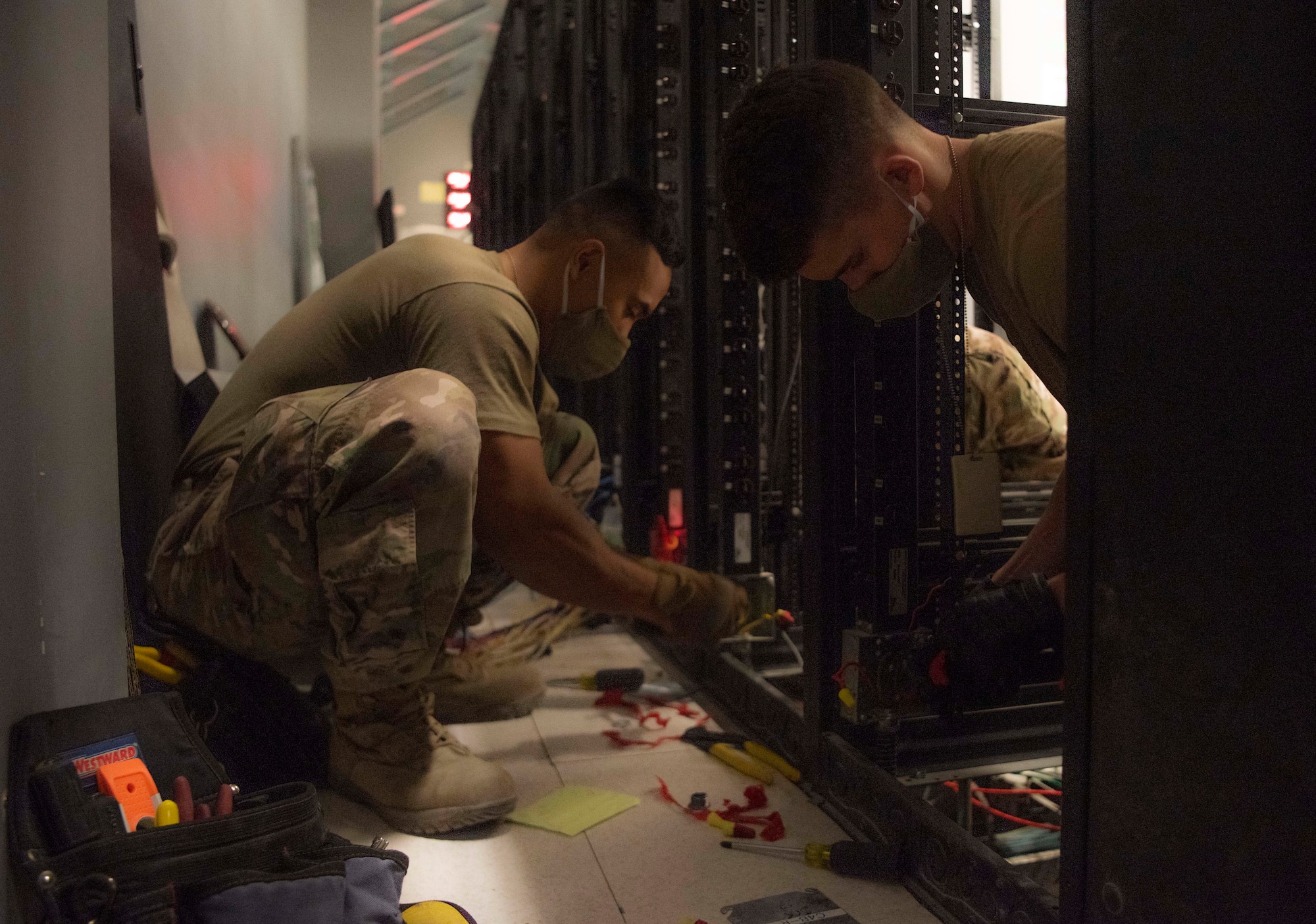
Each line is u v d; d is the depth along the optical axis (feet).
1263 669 2.07
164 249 7.07
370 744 5.02
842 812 4.90
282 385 5.43
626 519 10.47
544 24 16.89
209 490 5.19
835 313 5.01
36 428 3.16
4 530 2.83
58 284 3.43
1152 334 2.35
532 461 5.15
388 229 19.66
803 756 5.48
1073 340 2.64
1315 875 1.96
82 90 3.77
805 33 5.12
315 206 21.13
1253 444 2.07
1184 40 2.20
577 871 4.35
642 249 5.84
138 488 5.27
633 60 9.99
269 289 14.20
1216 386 2.16
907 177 3.45
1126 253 2.43
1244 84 2.04
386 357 5.48
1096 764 2.64
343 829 4.88
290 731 5.53
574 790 5.33
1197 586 2.25
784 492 7.76
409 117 40.70
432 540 4.66
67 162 3.57
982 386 6.59
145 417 5.46
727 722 6.79
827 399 5.07
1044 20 6.14
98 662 3.83
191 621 5.32
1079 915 2.72
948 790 4.95
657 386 9.59
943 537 5.00
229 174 10.66
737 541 7.56
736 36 7.71
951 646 3.47
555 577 5.27
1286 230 1.96
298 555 4.73
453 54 35.32
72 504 3.54
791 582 8.02
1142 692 2.45
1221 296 2.13
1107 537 2.56
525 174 19.27
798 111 3.37
